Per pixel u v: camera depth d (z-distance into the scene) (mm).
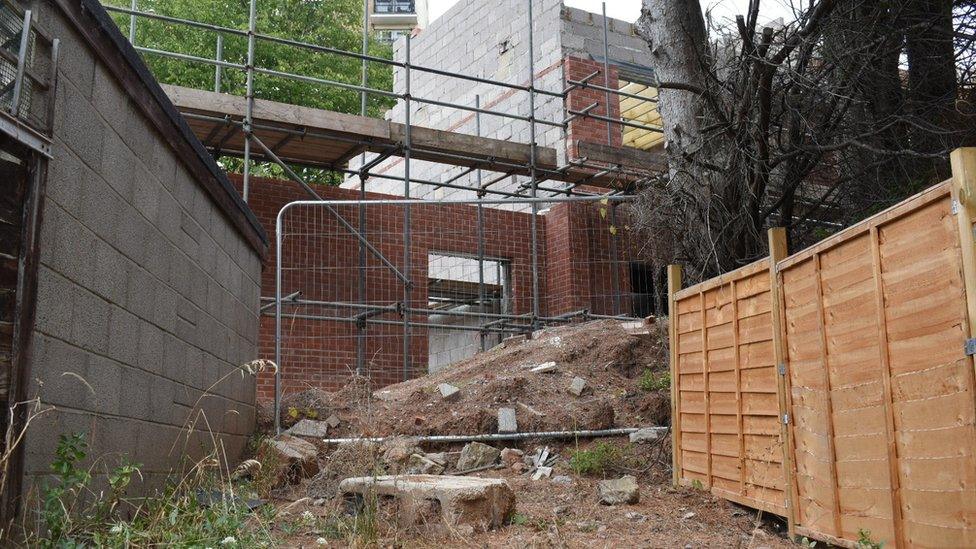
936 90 8594
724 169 8211
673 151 9133
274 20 23500
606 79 15586
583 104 16078
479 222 13688
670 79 9477
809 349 5137
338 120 11859
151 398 5254
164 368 5520
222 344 7098
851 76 8133
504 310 14680
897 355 4145
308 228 12766
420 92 21312
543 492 6754
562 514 5832
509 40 18328
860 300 4523
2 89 3398
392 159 20984
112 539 3926
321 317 11547
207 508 5191
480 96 18875
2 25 3416
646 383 9273
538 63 17375
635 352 10070
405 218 12258
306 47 12094
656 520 5723
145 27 21625
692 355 7074
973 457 3559
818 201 9039
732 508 6184
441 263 17188
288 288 12375
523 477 7379
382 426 8414
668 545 4848
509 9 18500
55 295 3863
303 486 6973
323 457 7836
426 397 9078
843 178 8688
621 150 13602
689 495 6625
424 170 19656
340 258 12891
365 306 11805
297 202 8930
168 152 5590
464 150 12953
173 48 21078
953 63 8430
